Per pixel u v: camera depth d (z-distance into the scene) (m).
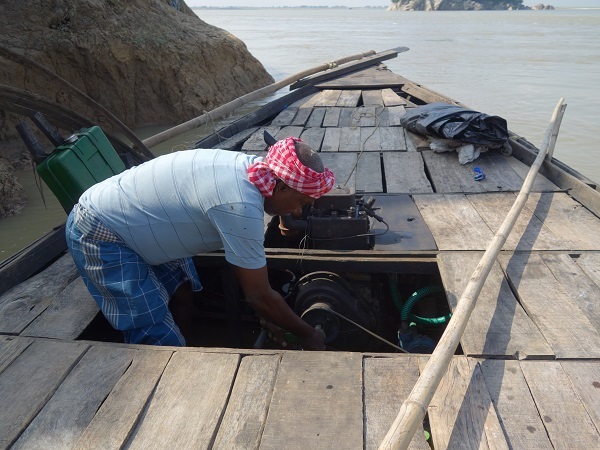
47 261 3.34
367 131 5.83
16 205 6.32
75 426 1.97
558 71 15.93
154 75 10.15
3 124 8.17
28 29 9.30
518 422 1.91
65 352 2.37
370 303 3.31
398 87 8.86
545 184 4.11
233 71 11.98
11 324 2.61
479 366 2.18
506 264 2.94
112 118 4.22
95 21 9.76
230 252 2.20
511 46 25.55
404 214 3.68
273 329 3.09
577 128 9.16
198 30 11.92
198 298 3.79
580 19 71.06
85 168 3.20
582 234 3.25
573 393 2.02
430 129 5.05
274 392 2.09
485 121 4.77
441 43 28.17
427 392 1.79
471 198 3.92
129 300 2.39
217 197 2.13
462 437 1.85
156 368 2.24
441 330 3.43
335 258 3.07
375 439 1.86
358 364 2.21
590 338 2.31
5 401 2.10
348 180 4.41
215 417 1.98
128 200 2.28
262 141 5.60
